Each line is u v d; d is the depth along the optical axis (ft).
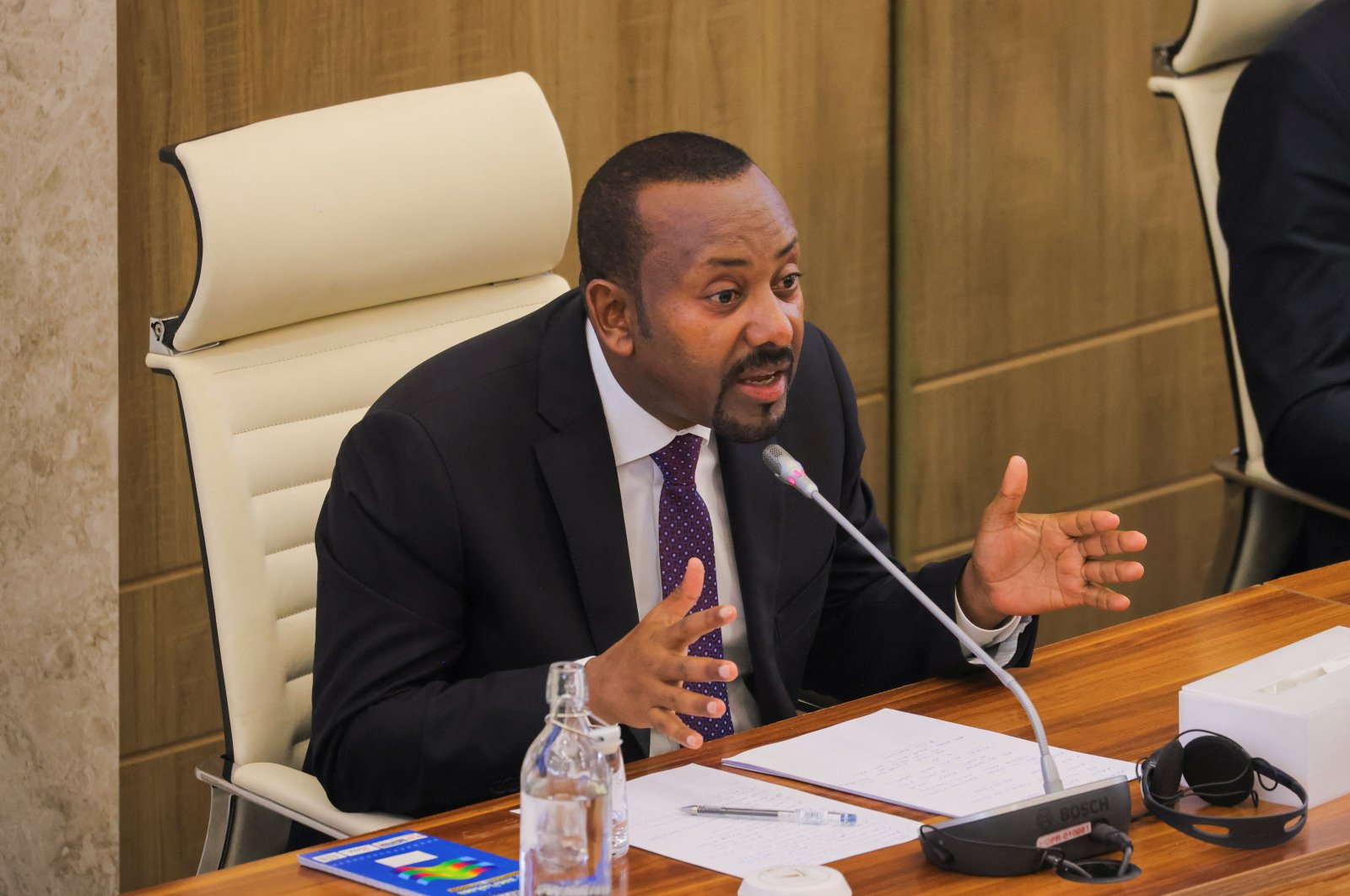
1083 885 12.03
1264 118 26.76
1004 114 35.94
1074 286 37.60
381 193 19.38
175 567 28.71
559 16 30.89
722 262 15.33
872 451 36.35
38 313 26.35
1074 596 16.28
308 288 19.02
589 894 11.43
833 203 34.65
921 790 14.03
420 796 15.92
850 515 19.58
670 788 14.35
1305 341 26.05
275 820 18.06
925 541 37.29
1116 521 16.05
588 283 16.28
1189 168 38.11
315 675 17.03
